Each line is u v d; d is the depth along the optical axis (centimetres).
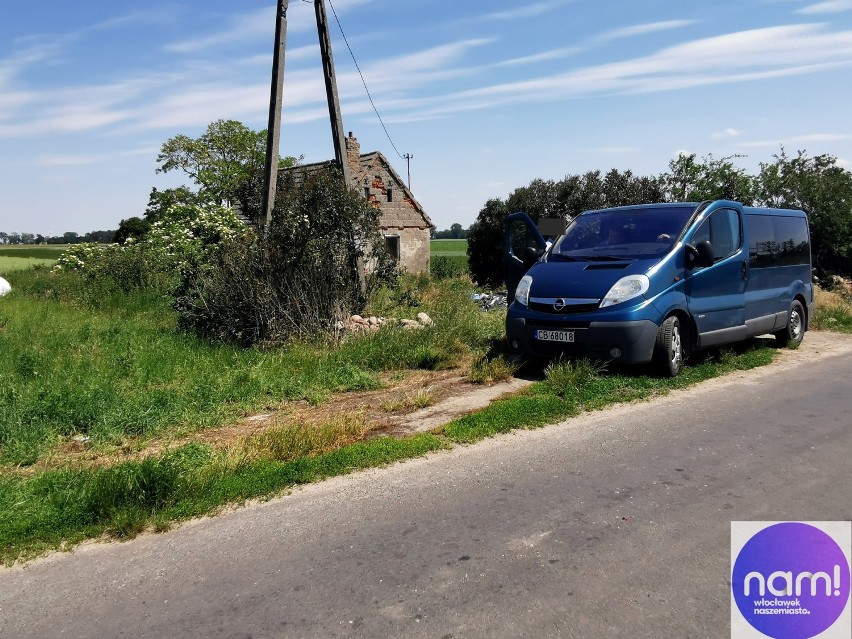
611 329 706
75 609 327
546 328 754
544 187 2006
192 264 1147
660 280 730
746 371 805
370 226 1118
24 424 607
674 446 529
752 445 526
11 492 451
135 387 754
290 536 394
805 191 1830
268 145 1216
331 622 304
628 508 414
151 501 434
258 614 314
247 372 785
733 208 860
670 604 308
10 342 986
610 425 588
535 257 911
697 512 405
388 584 335
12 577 362
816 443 527
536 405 621
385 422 616
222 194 3906
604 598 315
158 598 333
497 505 425
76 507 423
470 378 773
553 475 474
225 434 602
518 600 315
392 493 450
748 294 867
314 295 1023
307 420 632
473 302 1459
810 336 1097
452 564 352
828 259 1892
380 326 1023
